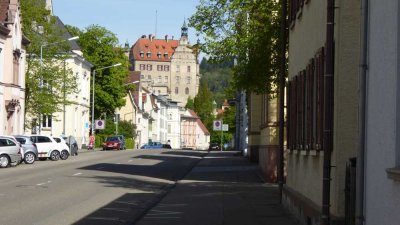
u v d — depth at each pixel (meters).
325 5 12.62
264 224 15.25
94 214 16.77
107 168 38.25
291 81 18.70
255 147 47.00
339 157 11.06
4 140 37.62
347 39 11.04
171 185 27.84
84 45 89.50
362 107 9.12
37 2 57.62
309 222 13.61
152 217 16.72
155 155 61.28
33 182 26.41
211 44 28.53
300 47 16.83
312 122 14.08
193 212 17.86
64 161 46.19
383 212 8.01
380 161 8.23
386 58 8.04
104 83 90.50
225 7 28.36
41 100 55.69
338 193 11.04
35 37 56.25
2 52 48.62
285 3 20.59
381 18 8.33
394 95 7.67
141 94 126.19
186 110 178.75
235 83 28.20
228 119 108.50
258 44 26.73
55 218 15.60
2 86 48.69
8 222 14.64
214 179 31.33
